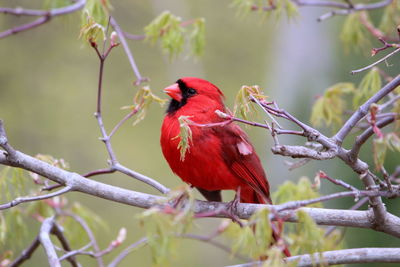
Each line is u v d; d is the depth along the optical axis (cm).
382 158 669
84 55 1580
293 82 1324
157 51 1614
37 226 1329
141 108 768
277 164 1282
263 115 1286
